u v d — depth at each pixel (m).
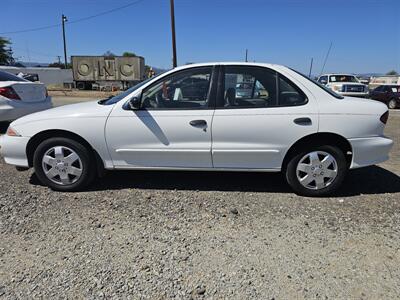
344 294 2.52
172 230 3.43
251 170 4.23
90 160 4.34
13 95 7.16
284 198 4.23
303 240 3.26
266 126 4.04
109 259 2.93
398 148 6.99
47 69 50.62
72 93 30.61
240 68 4.16
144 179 4.86
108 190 4.45
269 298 2.47
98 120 4.20
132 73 38.12
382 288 2.59
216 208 3.94
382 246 3.17
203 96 4.16
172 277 2.70
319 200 4.19
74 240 3.24
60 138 4.27
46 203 4.05
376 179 4.93
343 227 3.51
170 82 4.20
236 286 2.60
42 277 2.69
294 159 4.18
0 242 3.20
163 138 4.17
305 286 2.60
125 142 4.23
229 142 4.12
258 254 3.02
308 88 4.11
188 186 4.60
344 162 4.16
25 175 5.03
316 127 4.02
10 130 4.42
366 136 4.08
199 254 3.01
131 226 3.51
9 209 3.88
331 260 2.94
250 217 3.72
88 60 37.91
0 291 2.53
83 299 2.45
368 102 4.23
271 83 4.11
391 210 3.91
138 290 2.54
